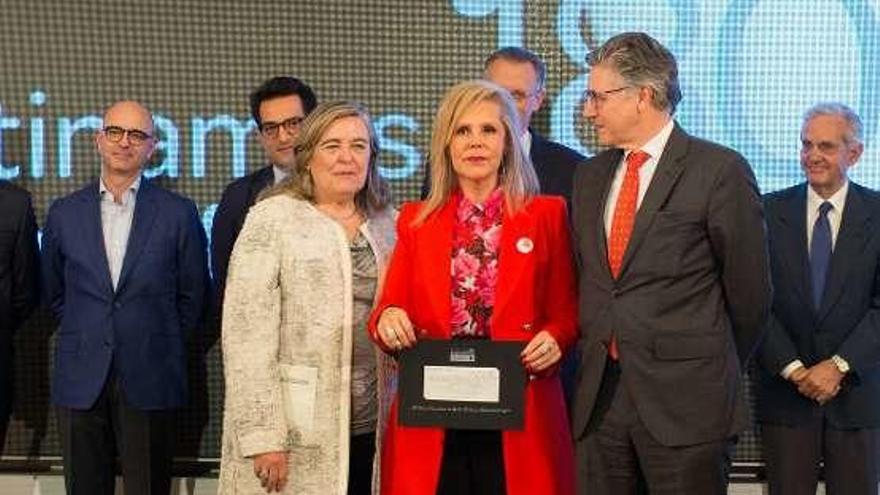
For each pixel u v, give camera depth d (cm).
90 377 396
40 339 447
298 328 291
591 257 286
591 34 439
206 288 416
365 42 442
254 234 295
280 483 288
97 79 441
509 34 441
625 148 287
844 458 383
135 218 403
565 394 366
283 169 409
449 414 279
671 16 437
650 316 275
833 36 436
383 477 294
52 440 450
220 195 446
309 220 296
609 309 280
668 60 282
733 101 439
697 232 275
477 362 278
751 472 445
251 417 284
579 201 294
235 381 287
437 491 290
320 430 288
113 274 403
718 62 438
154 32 440
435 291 285
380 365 300
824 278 382
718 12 436
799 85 438
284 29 441
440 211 291
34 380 448
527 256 284
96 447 401
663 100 281
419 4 441
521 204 289
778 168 440
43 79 441
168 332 405
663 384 274
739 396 282
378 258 303
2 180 416
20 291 412
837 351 375
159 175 445
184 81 442
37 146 443
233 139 444
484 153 283
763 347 382
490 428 278
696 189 274
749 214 274
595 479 285
